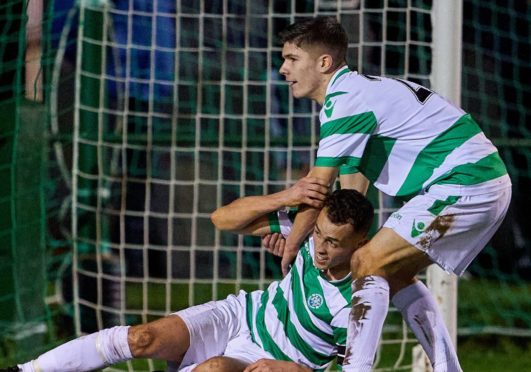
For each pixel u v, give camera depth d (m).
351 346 14.73
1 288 22.55
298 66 15.62
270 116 22.45
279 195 15.48
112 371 22.31
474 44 28.55
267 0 25.30
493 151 15.50
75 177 22.17
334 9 23.45
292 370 14.66
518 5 28.33
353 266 15.11
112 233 25.22
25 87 22.31
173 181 22.84
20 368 15.15
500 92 28.36
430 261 15.52
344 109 15.19
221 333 15.62
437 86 19.56
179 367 15.54
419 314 15.84
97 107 24.03
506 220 28.98
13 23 22.75
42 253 22.27
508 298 28.09
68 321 23.50
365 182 16.53
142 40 24.61
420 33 22.45
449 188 15.16
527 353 25.00
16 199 22.06
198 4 24.97
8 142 22.50
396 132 15.34
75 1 23.75
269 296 15.81
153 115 22.92
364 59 24.16
